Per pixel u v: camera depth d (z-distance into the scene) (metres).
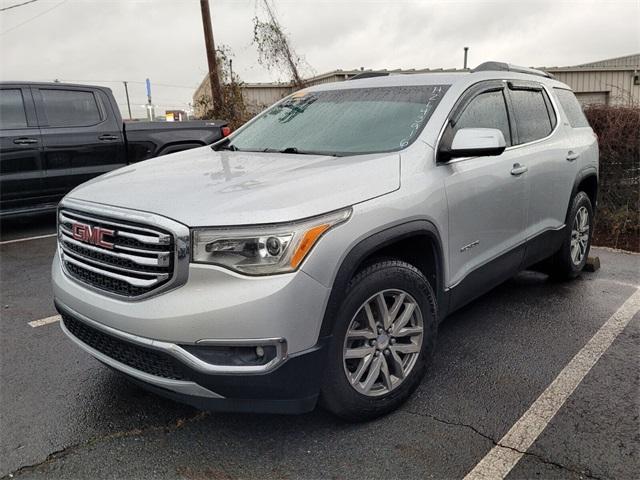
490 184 3.49
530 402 3.02
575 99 5.27
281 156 3.31
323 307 2.43
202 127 8.75
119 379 3.37
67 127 7.45
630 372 3.33
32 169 7.20
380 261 2.78
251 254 2.30
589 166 4.92
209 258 2.31
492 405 2.99
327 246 2.41
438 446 2.65
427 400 3.05
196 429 2.82
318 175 2.72
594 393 3.10
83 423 2.90
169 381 2.44
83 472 2.52
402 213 2.76
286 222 2.33
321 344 2.46
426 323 3.01
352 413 2.73
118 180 2.96
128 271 2.48
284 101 4.35
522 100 4.20
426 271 3.14
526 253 4.09
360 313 2.72
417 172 2.97
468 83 3.62
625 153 6.80
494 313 4.29
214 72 13.61
